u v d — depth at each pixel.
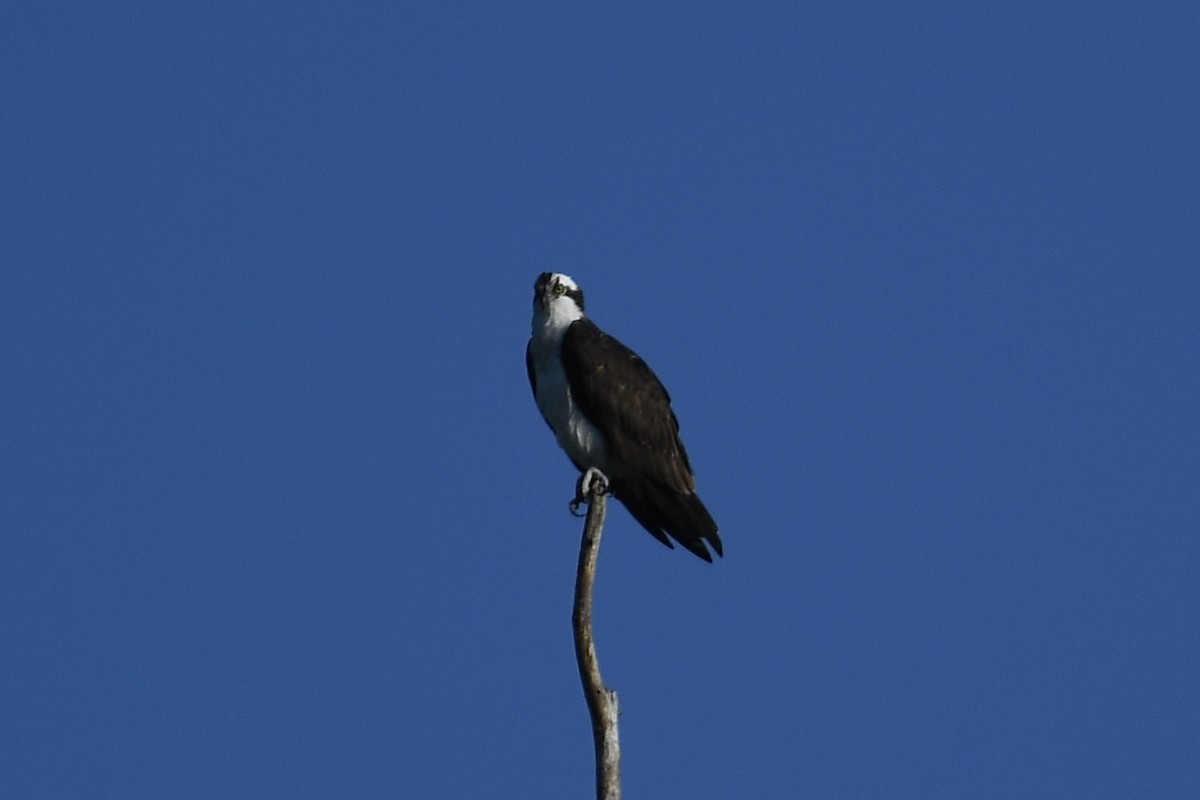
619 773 10.87
